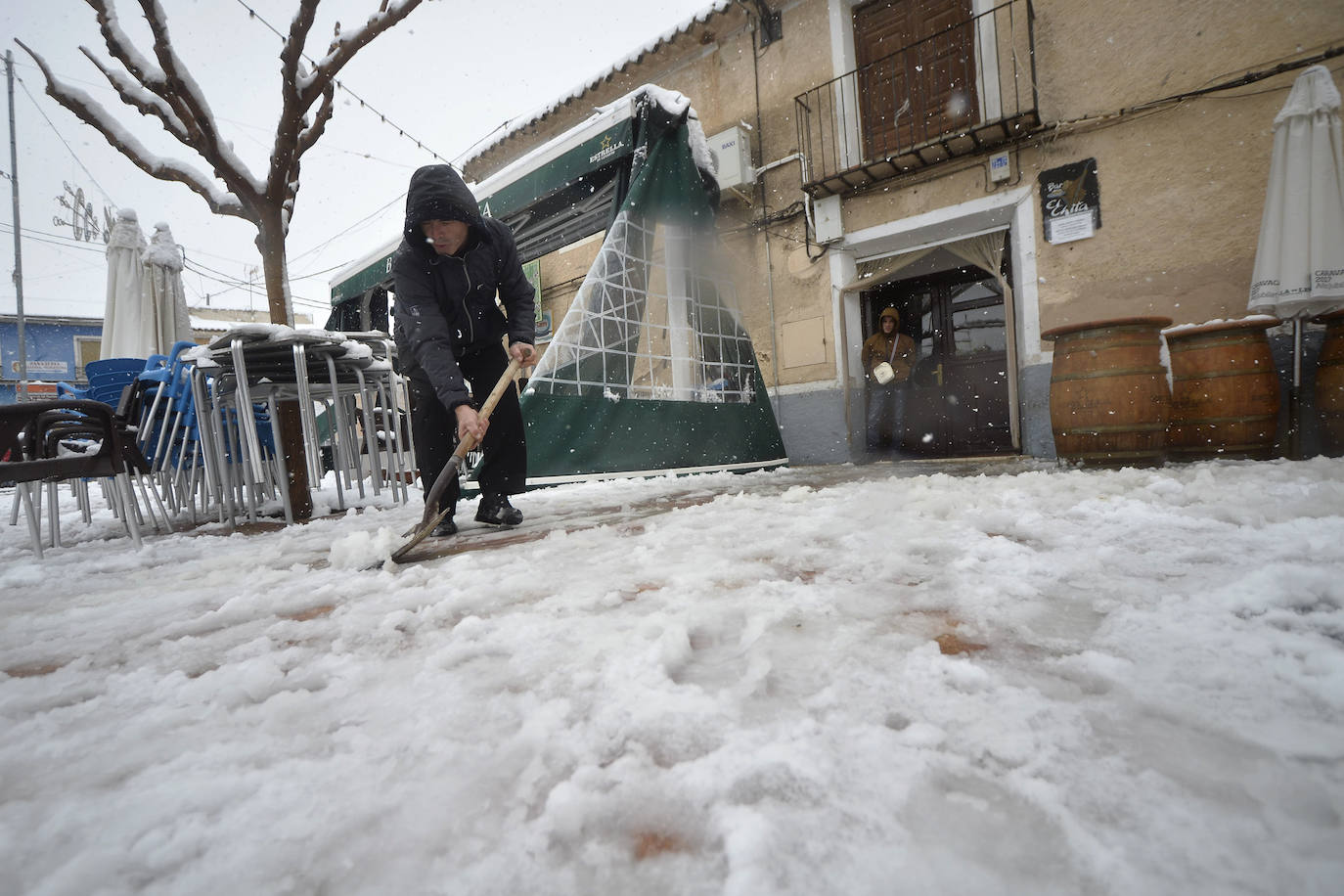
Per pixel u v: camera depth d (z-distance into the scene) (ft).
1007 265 22.53
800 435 25.00
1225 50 17.20
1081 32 19.17
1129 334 13.15
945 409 25.04
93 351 74.54
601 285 16.90
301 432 13.53
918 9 22.97
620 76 29.43
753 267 26.18
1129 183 18.51
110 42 17.94
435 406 9.04
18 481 8.36
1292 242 13.60
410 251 8.78
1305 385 15.70
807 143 24.76
